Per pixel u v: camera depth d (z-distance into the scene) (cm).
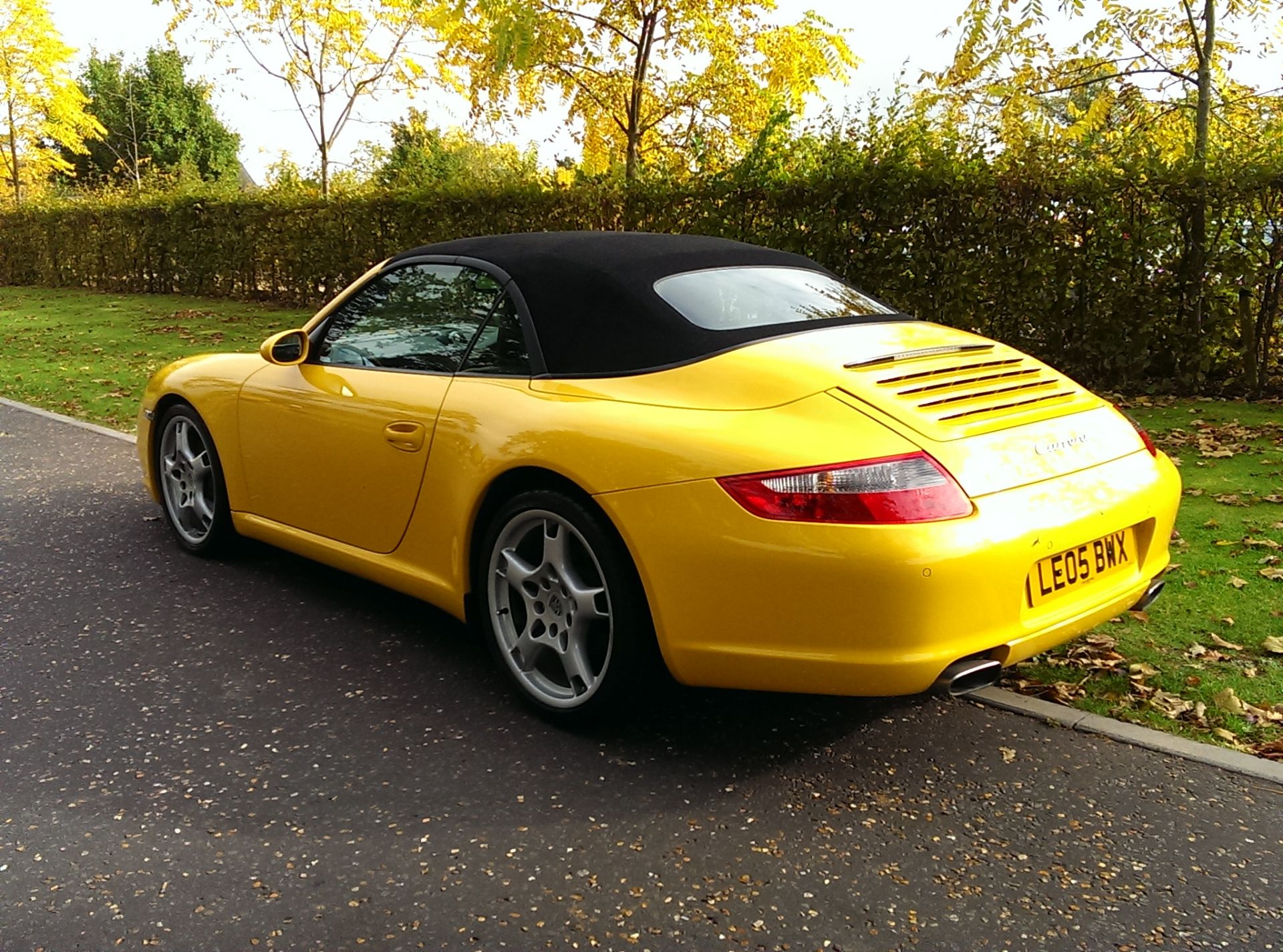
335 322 407
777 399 279
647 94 1322
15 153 2814
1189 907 229
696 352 302
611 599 292
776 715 322
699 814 267
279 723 318
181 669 357
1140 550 311
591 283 327
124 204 2095
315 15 1655
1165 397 794
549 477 304
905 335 334
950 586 254
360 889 237
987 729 313
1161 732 309
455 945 218
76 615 406
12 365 1120
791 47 1252
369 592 434
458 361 352
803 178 935
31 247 2402
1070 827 261
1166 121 919
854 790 279
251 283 1861
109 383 993
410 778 286
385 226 1547
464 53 1367
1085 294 818
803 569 256
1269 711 321
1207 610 398
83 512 556
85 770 289
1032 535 268
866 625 255
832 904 231
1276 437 662
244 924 225
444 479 336
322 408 387
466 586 338
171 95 4659
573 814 268
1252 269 761
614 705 300
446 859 248
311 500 401
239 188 1983
